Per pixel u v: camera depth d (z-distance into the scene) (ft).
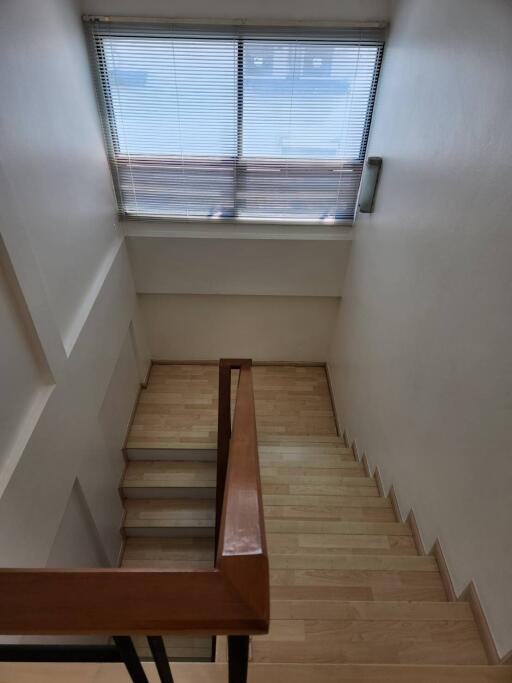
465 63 4.68
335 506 7.03
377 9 7.55
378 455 7.89
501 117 3.97
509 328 3.85
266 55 8.02
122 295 9.86
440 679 3.77
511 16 3.81
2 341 4.87
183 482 10.41
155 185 9.71
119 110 8.59
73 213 7.07
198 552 10.09
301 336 12.96
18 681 3.34
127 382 10.98
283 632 4.36
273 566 5.41
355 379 9.89
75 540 7.24
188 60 8.04
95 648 2.20
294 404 12.57
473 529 4.48
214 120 8.81
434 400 5.48
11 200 4.93
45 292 5.67
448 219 5.11
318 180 9.78
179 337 12.82
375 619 4.49
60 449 6.16
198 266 10.81
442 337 5.25
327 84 8.39
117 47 7.86
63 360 6.24
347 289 10.99
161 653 2.07
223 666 3.45
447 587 5.08
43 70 5.99
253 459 2.57
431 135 5.62
